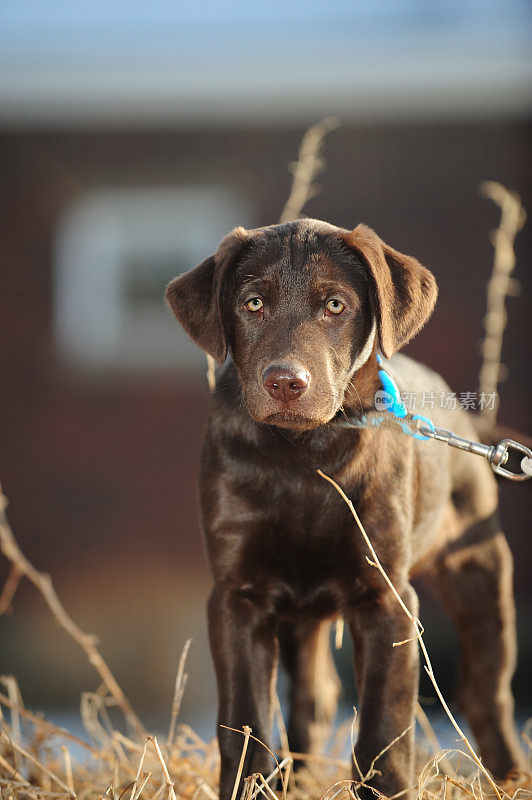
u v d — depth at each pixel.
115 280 14.31
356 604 4.37
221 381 4.57
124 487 14.07
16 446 14.17
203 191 14.20
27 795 4.32
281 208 14.05
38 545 14.00
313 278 4.17
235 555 4.37
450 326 13.68
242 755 3.85
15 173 14.28
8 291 14.30
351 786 4.05
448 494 5.27
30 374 14.26
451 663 9.98
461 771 5.82
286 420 3.93
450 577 5.49
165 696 8.73
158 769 4.79
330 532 4.32
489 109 13.58
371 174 13.84
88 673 9.78
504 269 7.56
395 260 4.39
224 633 4.33
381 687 4.18
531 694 8.97
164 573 13.88
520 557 13.29
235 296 4.31
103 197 14.30
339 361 4.15
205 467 4.50
